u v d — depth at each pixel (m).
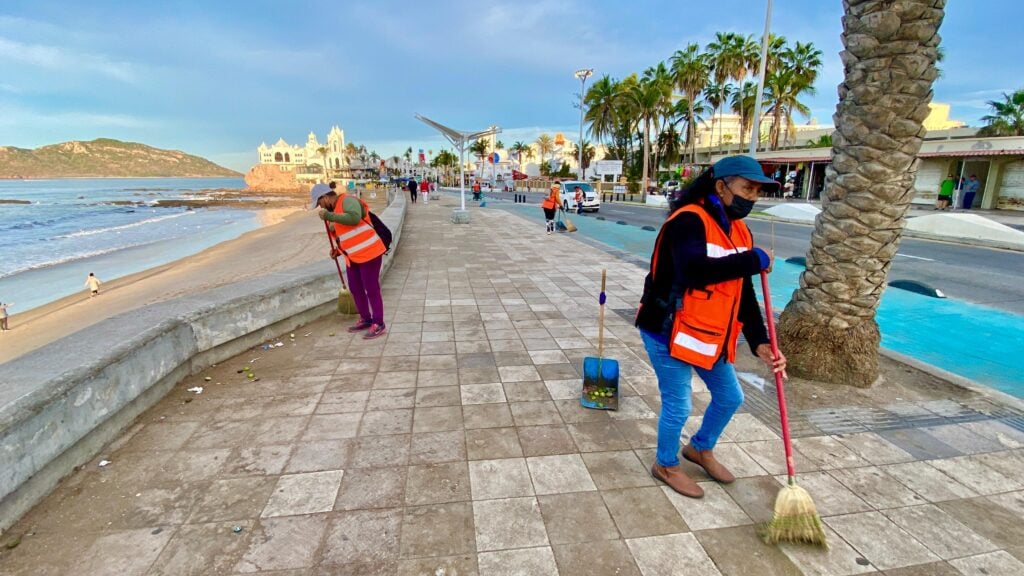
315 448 2.97
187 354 3.90
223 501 2.49
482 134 17.77
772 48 35.94
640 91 36.78
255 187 116.12
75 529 2.29
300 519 2.37
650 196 30.02
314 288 5.43
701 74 38.78
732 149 40.66
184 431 3.15
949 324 5.62
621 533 2.30
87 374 2.77
